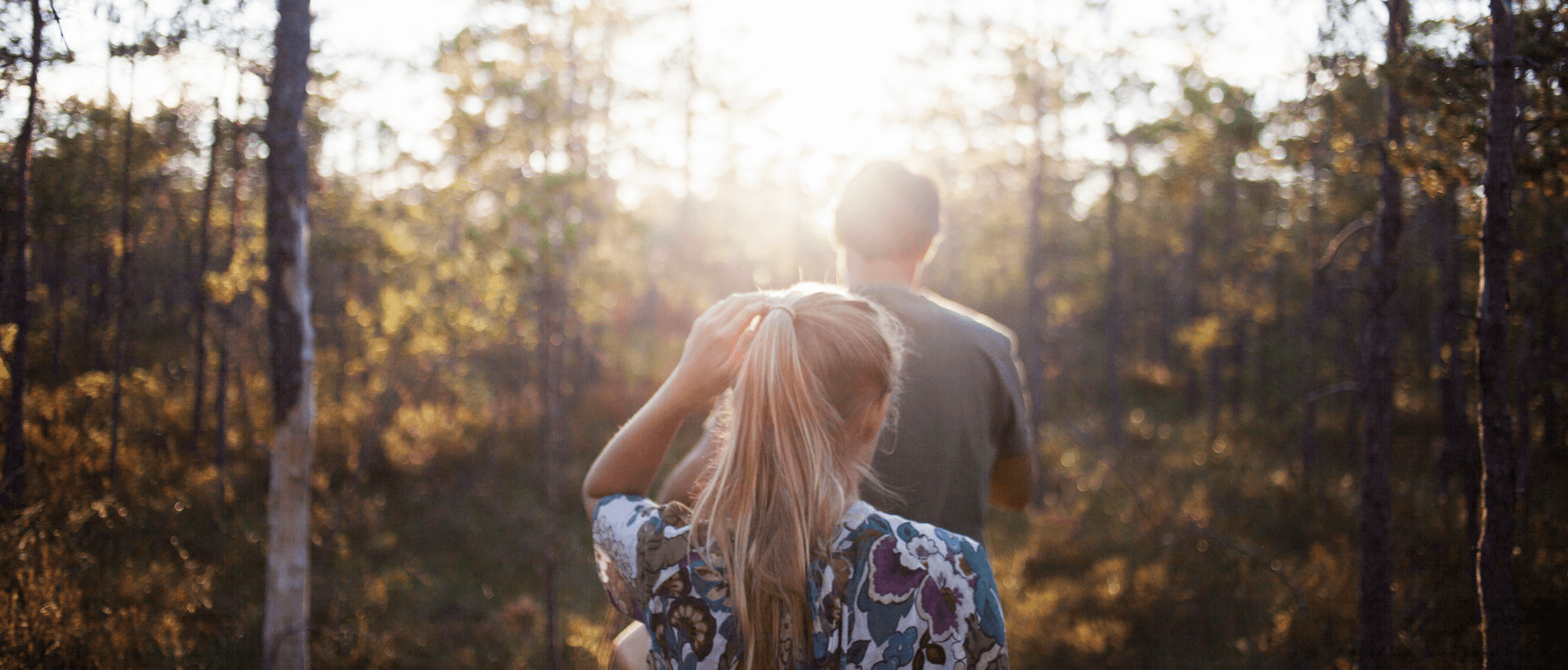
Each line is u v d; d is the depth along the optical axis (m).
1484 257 2.08
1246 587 6.19
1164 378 17.88
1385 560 3.51
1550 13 2.04
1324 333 11.09
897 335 0.84
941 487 1.13
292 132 3.76
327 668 5.00
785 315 0.78
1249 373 13.48
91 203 3.52
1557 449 4.97
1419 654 3.97
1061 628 5.81
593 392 12.88
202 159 5.08
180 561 4.23
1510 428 2.04
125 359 4.05
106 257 3.97
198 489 5.08
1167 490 9.12
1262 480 9.09
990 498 1.44
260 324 8.02
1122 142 11.16
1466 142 2.36
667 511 0.80
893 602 0.73
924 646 0.73
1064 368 17.75
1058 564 7.32
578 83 9.98
